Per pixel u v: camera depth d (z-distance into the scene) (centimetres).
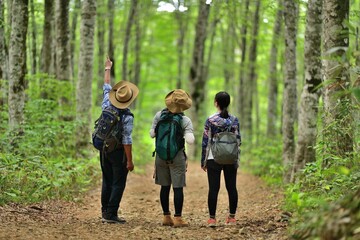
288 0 1265
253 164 1698
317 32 999
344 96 798
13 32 1049
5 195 798
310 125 1009
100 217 812
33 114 1216
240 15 1856
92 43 1350
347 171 519
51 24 1511
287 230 631
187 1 2052
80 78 1348
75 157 1309
